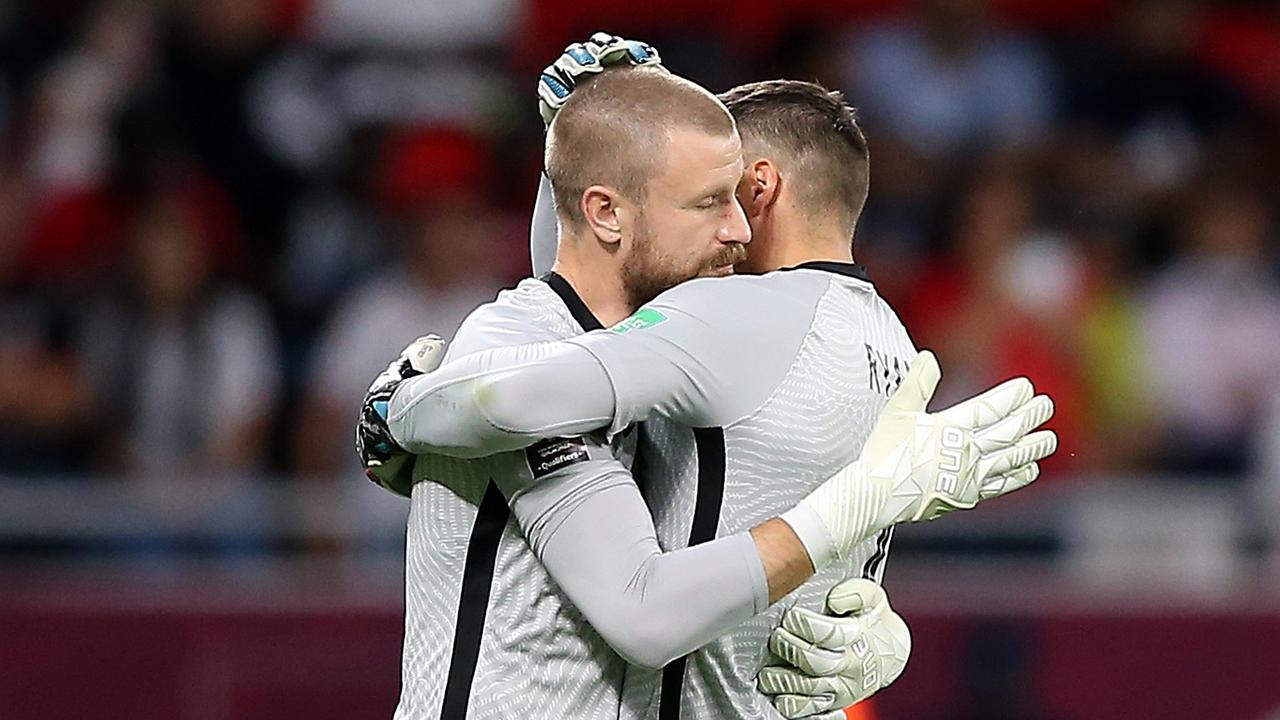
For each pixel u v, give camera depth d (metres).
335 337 26.98
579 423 10.30
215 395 26.61
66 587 21.97
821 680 10.98
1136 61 33.31
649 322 10.62
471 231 27.11
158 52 31.03
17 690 21.78
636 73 11.14
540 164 31.28
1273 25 34.59
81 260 28.94
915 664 22.09
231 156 30.66
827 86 31.30
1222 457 27.81
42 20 32.09
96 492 22.23
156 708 21.77
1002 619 22.14
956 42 31.61
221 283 28.03
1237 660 22.23
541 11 33.12
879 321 11.70
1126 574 22.39
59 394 26.56
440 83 32.25
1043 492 22.61
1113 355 28.02
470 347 10.88
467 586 10.94
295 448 26.67
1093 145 32.09
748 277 11.19
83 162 30.12
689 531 10.90
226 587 22.09
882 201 29.72
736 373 10.77
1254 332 28.72
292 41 32.38
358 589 22.28
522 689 10.84
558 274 11.26
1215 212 30.05
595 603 10.34
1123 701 22.20
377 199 30.42
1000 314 27.30
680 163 10.86
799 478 10.99
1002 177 29.34
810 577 10.58
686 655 11.08
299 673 21.89
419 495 11.19
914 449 10.73
